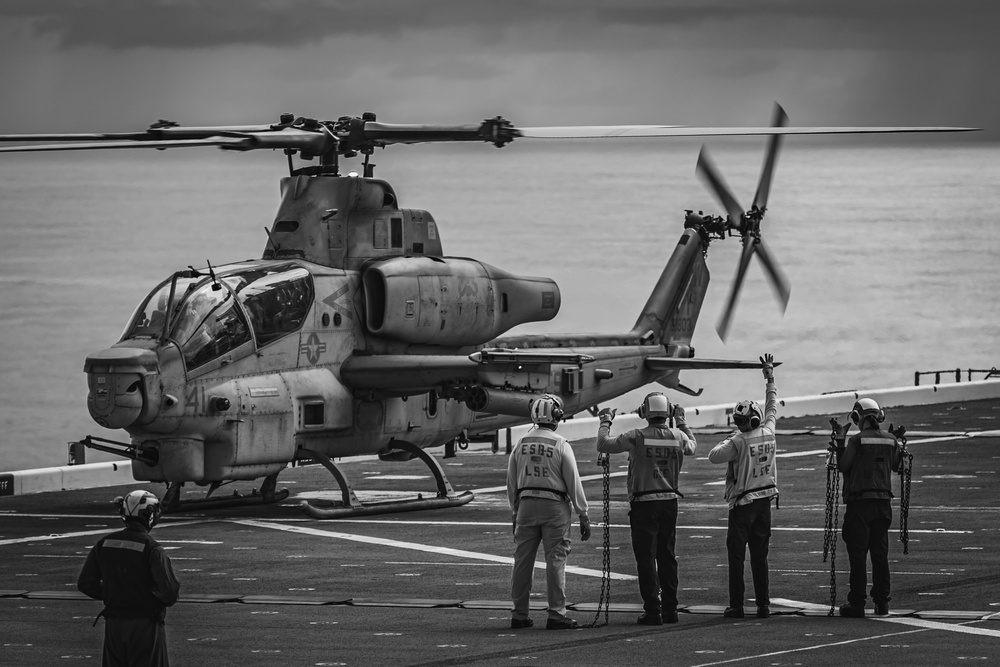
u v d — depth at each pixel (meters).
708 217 81.19
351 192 66.06
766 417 41.50
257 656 36.06
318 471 75.50
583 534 39.75
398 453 68.19
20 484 68.75
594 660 35.00
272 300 61.56
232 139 59.06
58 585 46.78
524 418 68.31
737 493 40.59
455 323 67.62
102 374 57.09
